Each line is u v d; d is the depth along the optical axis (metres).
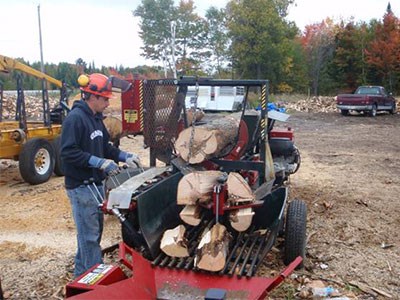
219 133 5.04
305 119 23.05
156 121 5.59
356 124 20.45
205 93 13.72
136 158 4.39
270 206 4.49
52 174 9.38
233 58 40.91
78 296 3.08
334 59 45.19
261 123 4.89
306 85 44.62
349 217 6.61
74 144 3.83
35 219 6.60
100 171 4.11
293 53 42.78
